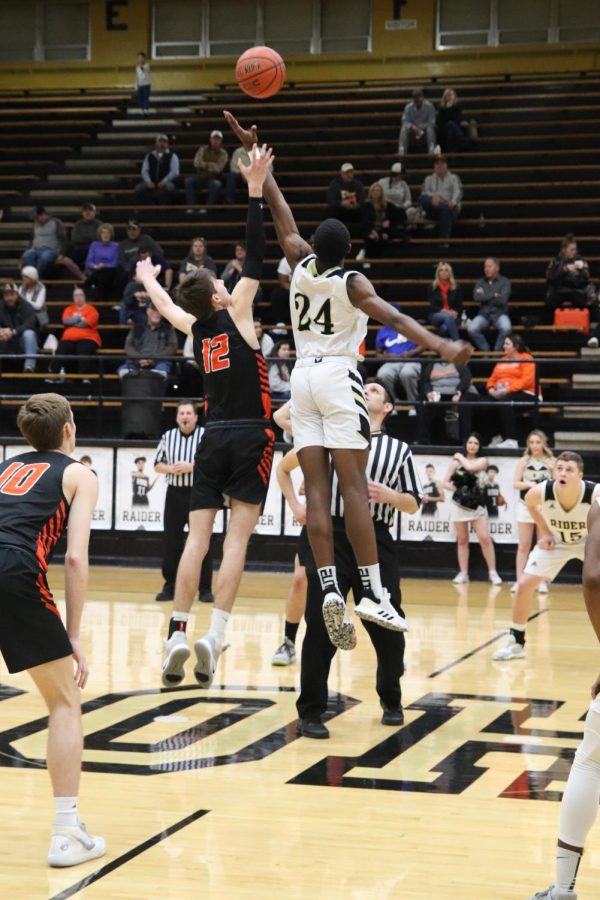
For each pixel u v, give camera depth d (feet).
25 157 84.94
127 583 49.32
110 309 66.59
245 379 24.03
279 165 79.30
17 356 55.36
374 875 16.24
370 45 88.12
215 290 23.97
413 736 24.26
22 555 16.03
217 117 85.46
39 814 18.92
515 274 68.33
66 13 92.79
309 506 19.89
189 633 36.76
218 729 24.70
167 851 17.13
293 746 23.34
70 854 16.46
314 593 24.02
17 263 76.23
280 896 15.39
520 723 25.41
